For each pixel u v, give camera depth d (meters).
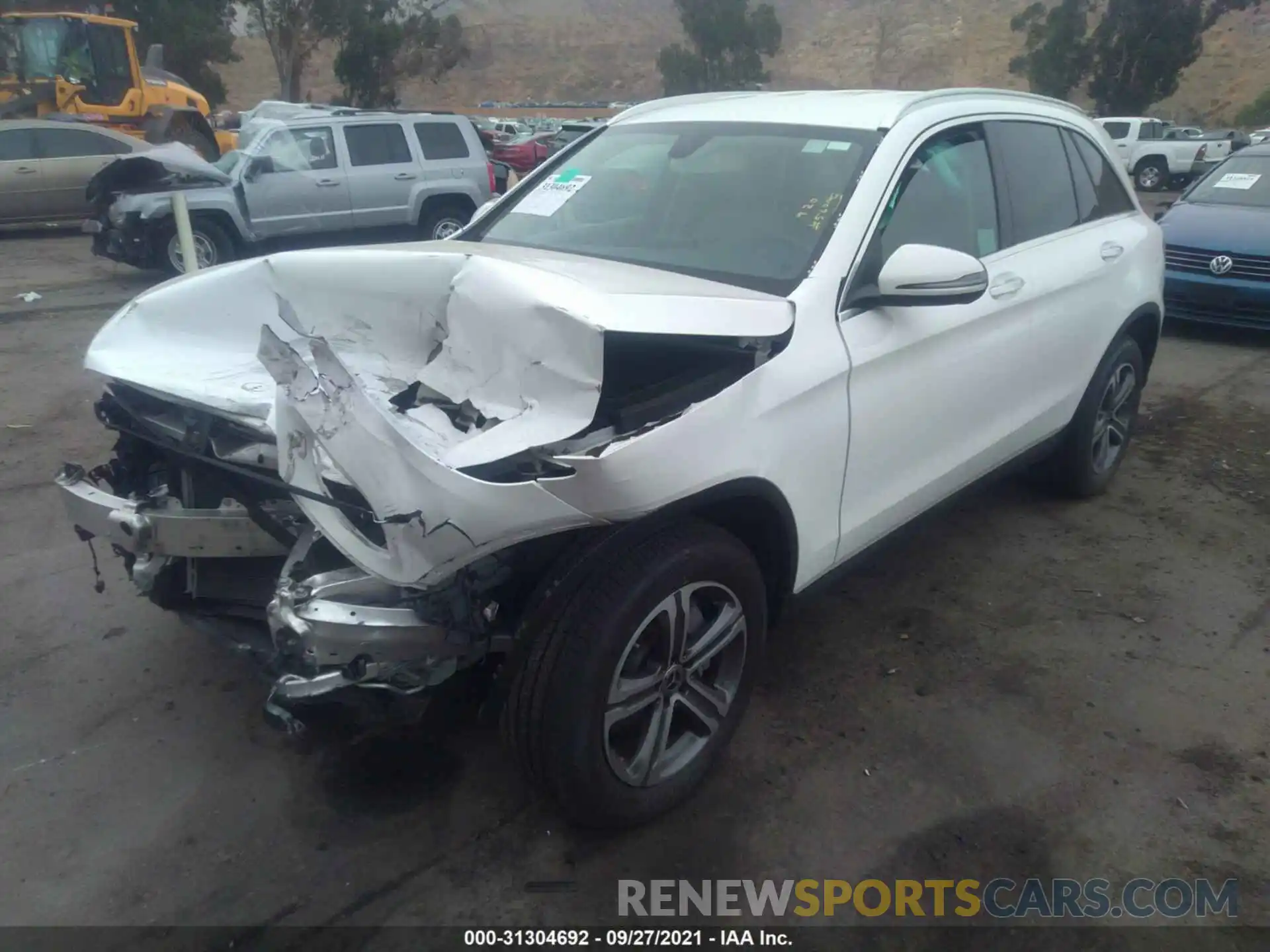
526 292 2.47
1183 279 8.52
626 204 3.59
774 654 3.72
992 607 4.10
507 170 17.22
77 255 13.16
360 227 12.27
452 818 2.88
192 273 3.36
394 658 2.38
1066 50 41.22
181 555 2.73
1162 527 4.89
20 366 7.33
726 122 3.76
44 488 5.06
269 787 2.98
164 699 3.37
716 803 2.97
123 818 2.85
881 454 3.29
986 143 3.91
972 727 3.34
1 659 3.56
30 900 2.57
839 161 3.36
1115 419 5.10
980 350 3.68
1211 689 3.59
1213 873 2.77
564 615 2.49
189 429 2.75
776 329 2.74
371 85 35.78
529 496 2.28
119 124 17.08
